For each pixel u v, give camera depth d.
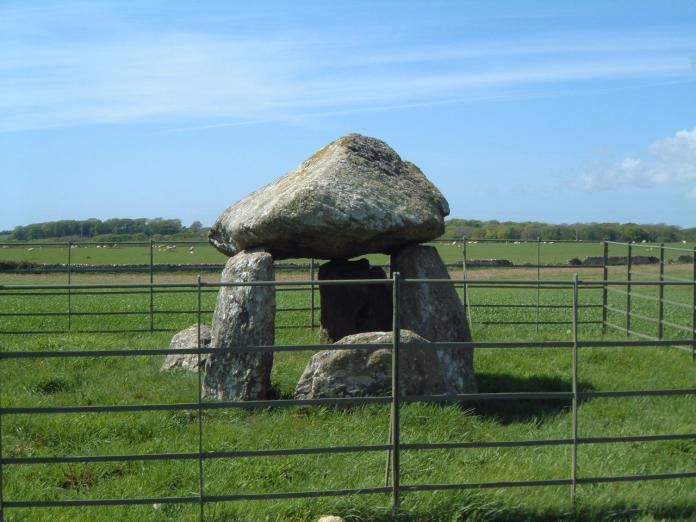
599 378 10.59
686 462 7.33
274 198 10.10
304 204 9.55
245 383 8.95
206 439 7.48
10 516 5.77
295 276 26.42
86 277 27.67
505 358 11.74
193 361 10.84
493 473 6.70
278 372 10.18
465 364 9.66
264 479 6.55
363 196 9.74
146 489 6.38
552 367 11.26
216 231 11.76
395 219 9.77
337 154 10.41
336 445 7.36
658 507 6.18
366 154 10.59
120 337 14.34
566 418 8.58
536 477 6.59
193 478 6.57
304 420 8.16
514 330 15.67
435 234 10.34
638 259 32.59
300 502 5.93
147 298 27.19
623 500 6.20
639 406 9.05
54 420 7.92
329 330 11.84
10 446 7.43
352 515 5.83
